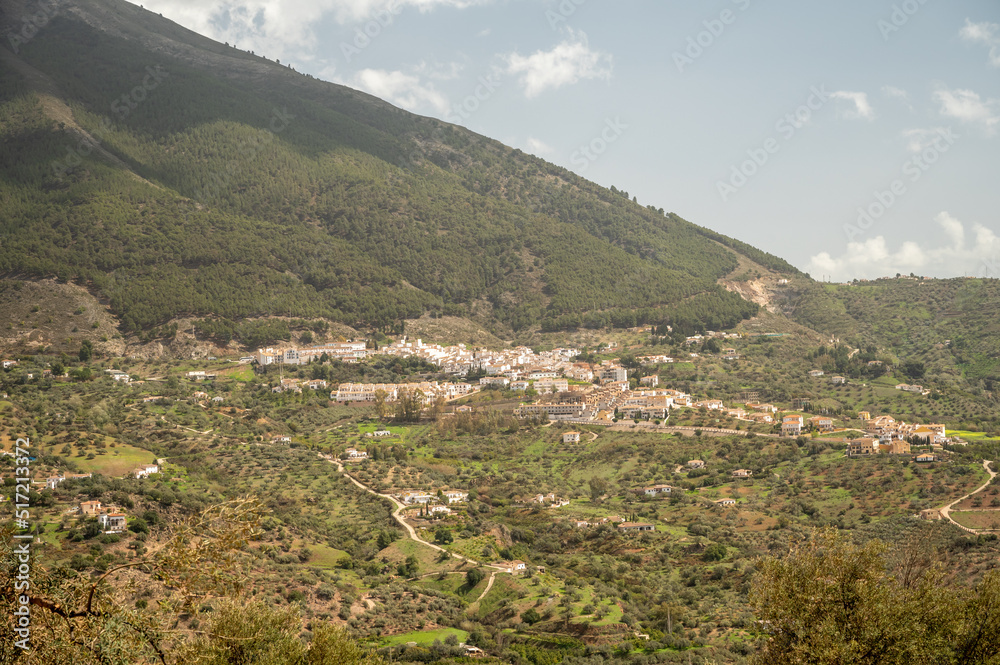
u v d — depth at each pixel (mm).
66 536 95125
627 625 101312
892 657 37750
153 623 31844
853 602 40031
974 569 90500
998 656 37531
